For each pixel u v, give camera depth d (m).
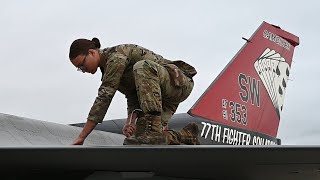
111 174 3.31
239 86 11.70
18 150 3.10
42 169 3.19
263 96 12.37
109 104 4.19
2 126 4.94
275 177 3.64
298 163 3.25
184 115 10.21
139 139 4.09
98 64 4.34
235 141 11.15
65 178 3.31
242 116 11.63
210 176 3.58
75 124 8.49
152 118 4.16
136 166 3.19
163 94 4.42
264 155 3.23
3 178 3.23
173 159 3.20
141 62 4.24
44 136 5.32
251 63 12.20
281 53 13.10
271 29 12.98
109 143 6.39
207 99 10.77
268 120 12.43
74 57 4.25
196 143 4.63
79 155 3.14
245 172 3.51
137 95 4.45
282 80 13.06
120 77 4.22
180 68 4.64
